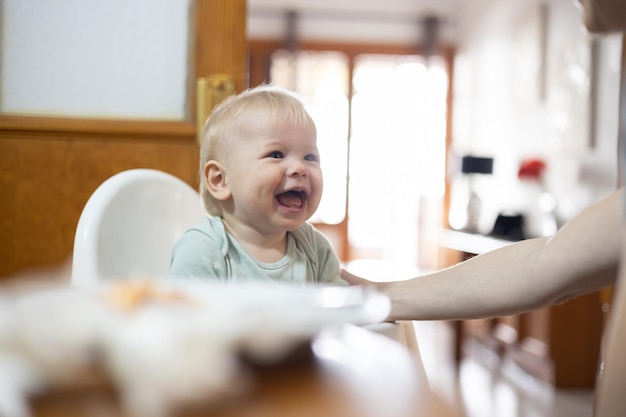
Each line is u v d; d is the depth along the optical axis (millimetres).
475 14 7023
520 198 5582
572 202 4664
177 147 1755
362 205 7914
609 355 675
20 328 313
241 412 320
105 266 1071
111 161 1729
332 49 7773
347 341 462
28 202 1705
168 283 411
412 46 7789
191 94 1770
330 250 1220
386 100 7836
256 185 1083
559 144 4902
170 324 314
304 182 1105
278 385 359
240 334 336
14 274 1703
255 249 1121
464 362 4062
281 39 7688
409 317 918
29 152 1699
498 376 3746
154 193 1231
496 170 6262
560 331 3516
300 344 381
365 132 7867
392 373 390
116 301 338
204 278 1046
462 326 4082
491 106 6504
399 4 7742
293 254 1145
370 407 335
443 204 7734
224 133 1127
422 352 4277
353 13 7746
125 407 307
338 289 440
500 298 889
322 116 7816
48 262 1716
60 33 1729
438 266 7199
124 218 1152
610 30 940
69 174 1716
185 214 1285
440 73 7793
